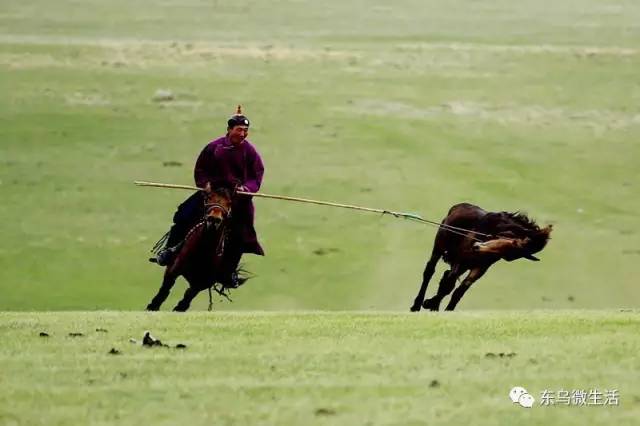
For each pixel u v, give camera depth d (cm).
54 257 5541
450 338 1589
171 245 1997
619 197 6675
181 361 1421
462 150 7356
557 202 6575
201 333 1620
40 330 1638
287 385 1306
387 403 1235
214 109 7875
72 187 6525
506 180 6894
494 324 1723
